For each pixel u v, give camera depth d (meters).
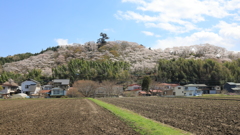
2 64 125.19
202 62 86.06
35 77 89.88
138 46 162.75
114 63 102.12
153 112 20.05
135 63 112.00
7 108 26.14
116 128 12.93
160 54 132.75
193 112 18.98
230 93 64.19
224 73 76.00
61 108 26.25
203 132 10.99
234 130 11.25
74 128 12.98
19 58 144.75
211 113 17.81
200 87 75.50
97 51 148.25
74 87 67.25
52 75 91.50
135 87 79.44
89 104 33.28
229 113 17.38
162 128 12.05
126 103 33.16
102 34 172.75
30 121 15.70
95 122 15.23
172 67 88.12
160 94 74.50
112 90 68.31
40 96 67.88
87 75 84.06
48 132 11.84
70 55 136.62
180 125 12.99
